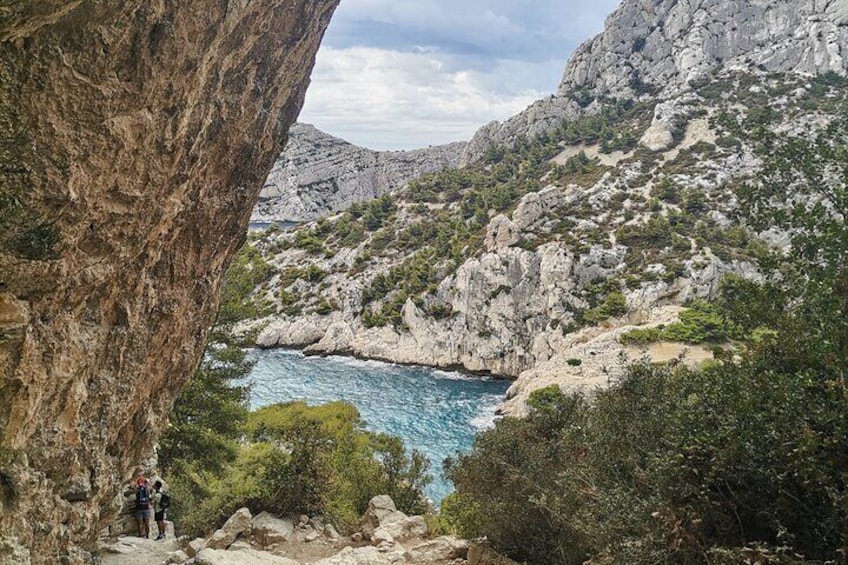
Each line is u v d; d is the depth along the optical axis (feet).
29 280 16.84
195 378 70.54
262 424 91.04
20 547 18.16
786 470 21.54
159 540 46.83
